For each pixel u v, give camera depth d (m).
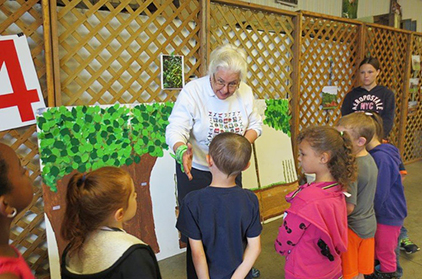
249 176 2.69
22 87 1.71
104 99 2.10
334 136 1.25
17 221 1.81
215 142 1.15
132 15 2.02
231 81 1.38
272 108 2.88
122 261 0.83
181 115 1.49
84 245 0.87
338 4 4.51
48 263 1.98
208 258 1.17
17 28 1.72
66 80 1.87
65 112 1.84
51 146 1.82
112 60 2.01
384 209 1.59
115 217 0.90
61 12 1.79
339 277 1.32
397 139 4.45
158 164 2.21
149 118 2.17
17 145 1.75
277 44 2.87
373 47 3.70
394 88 4.22
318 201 1.20
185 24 2.27
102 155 1.99
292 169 3.01
